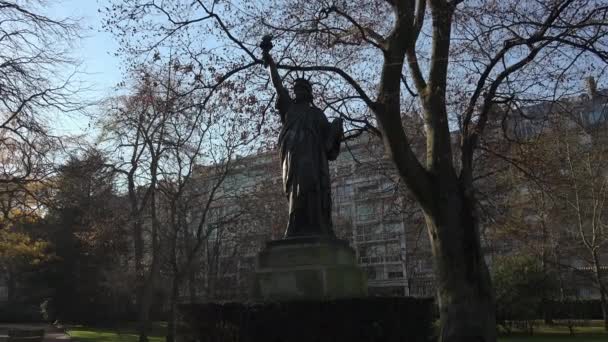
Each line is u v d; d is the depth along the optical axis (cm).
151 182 3002
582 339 2822
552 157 2080
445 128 1418
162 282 4534
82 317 4781
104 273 4388
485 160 2145
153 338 3312
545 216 3422
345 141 1772
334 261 955
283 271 954
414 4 1447
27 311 5344
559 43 1380
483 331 1270
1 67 1773
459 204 1357
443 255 1334
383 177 3195
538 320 4250
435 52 1475
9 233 2712
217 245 3647
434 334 953
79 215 4241
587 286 4650
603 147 3116
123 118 3362
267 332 836
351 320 821
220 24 1467
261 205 3141
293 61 1633
